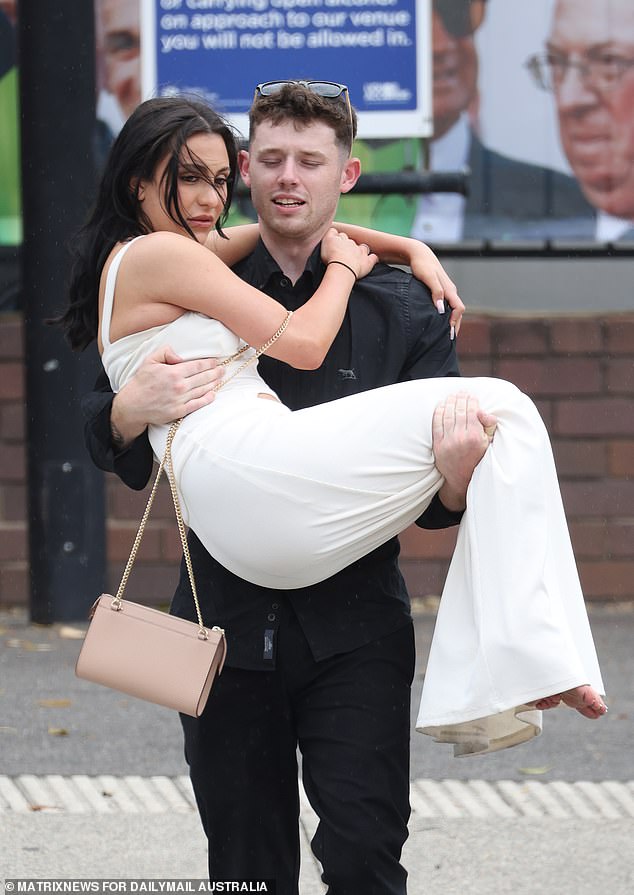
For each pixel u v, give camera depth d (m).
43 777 12.70
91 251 8.00
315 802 7.81
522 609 7.14
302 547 7.40
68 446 18.28
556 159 19.67
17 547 19.70
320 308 7.72
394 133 18.16
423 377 8.13
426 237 19.80
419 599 19.67
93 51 17.86
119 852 11.03
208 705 7.85
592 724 14.60
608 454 19.75
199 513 7.52
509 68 19.58
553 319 19.73
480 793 12.52
